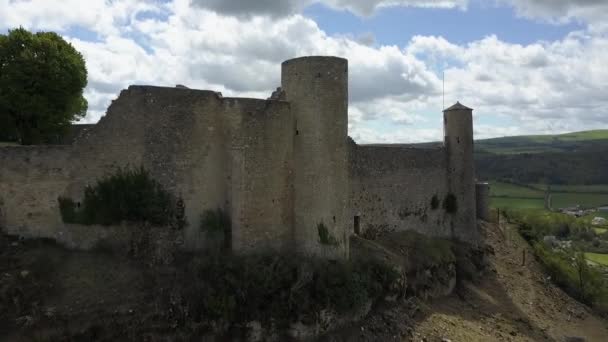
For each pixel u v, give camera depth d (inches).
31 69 1196.5
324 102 949.8
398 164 1454.2
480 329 1110.4
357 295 924.6
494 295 1389.0
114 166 925.2
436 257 1307.8
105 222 912.3
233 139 958.4
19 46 1213.1
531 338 1152.8
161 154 941.8
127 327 756.0
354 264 990.4
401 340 936.9
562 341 1195.3
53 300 776.3
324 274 907.4
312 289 885.2
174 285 826.2
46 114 1234.6
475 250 1587.1
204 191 969.5
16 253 861.2
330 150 951.0
